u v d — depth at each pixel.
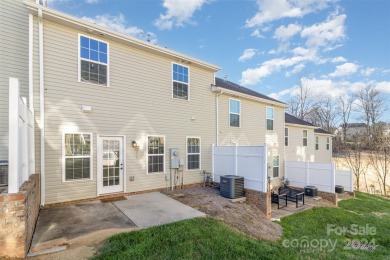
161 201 7.17
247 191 8.46
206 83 10.99
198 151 10.48
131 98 8.20
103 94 7.50
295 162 14.33
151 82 8.81
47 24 6.49
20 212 3.40
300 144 18.28
